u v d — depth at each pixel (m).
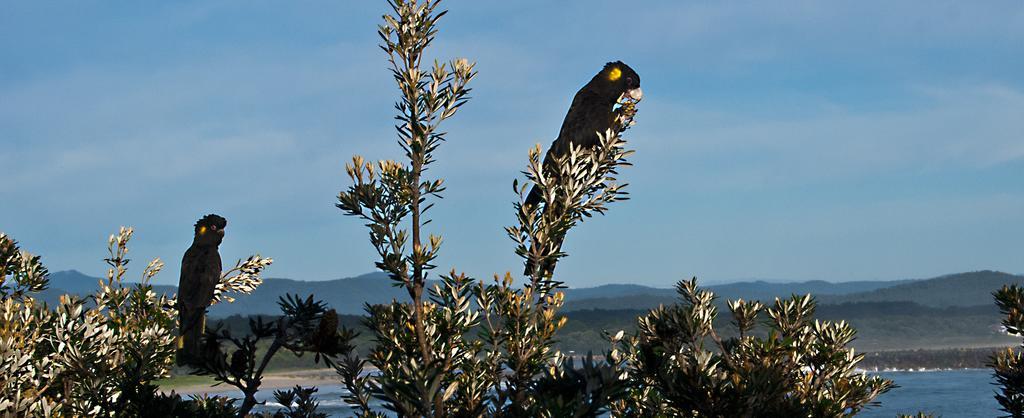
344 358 9.56
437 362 8.34
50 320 11.05
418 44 8.58
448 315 8.66
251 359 7.61
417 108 8.40
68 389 10.22
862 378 11.70
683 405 9.57
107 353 10.69
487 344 8.74
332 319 7.39
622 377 9.38
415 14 8.53
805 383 11.41
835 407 10.70
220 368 7.54
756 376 9.52
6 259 14.09
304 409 10.14
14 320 10.61
